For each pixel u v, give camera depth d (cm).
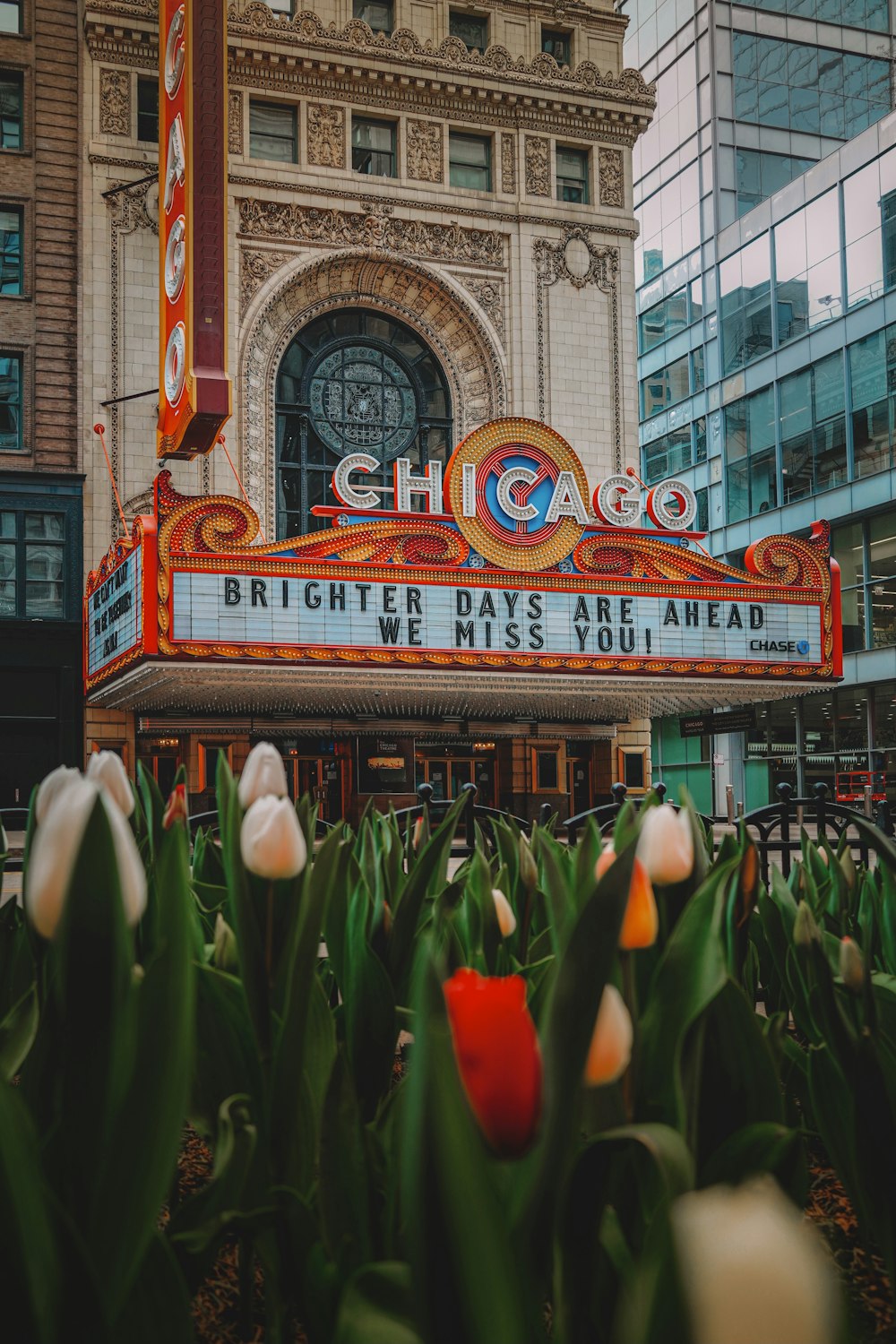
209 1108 230
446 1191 108
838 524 4216
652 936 162
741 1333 56
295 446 3491
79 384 3275
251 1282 218
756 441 4584
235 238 3391
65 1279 125
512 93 3653
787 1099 279
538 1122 113
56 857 152
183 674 2670
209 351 2648
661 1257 112
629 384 3759
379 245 3541
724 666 3042
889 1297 220
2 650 3173
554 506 2928
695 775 4956
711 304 4916
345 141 3519
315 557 2730
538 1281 132
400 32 3522
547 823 374
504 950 278
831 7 5309
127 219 3316
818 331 4262
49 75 3322
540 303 3691
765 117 5094
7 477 3195
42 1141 165
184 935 155
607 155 3803
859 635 4106
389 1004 259
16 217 3300
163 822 328
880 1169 193
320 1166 178
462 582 2847
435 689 2941
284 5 3541
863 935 325
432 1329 110
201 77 2662
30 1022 213
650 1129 134
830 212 4225
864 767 4084
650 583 2994
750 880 255
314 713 3431
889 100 5397
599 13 3847
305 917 200
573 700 3338
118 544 2850
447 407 3672
